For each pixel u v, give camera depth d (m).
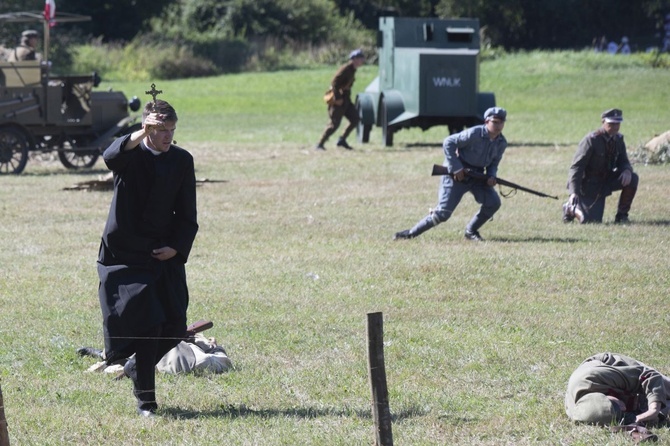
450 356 21.77
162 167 17.55
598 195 40.09
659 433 16.83
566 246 34.91
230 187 51.97
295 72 155.50
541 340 23.06
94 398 19.20
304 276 30.42
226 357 21.12
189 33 178.12
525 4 196.38
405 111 71.62
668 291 28.17
